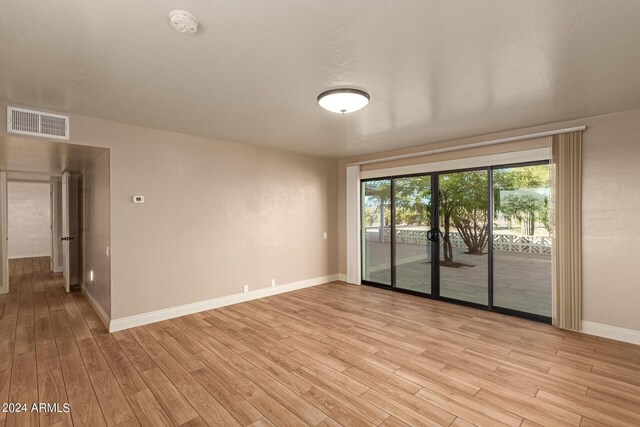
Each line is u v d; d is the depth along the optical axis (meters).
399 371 2.67
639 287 3.17
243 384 2.48
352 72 2.37
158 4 1.56
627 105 3.09
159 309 3.95
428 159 4.84
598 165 3.40
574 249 3.51
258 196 4.98
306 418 2.08
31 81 2.48
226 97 2.86
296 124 3.74
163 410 2.16
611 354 2.95
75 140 3.33
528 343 3.22
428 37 1.90
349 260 5.97
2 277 5.12
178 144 4.12
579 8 1.62
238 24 1.74
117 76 2.40
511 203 4.13
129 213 3.73
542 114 3.37
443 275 4.77
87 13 1.62
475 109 3.21
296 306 4.52
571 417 2.06
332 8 1.61
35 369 2.71
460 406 2.19
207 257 4.39
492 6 1.60
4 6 1.55
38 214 9.24
